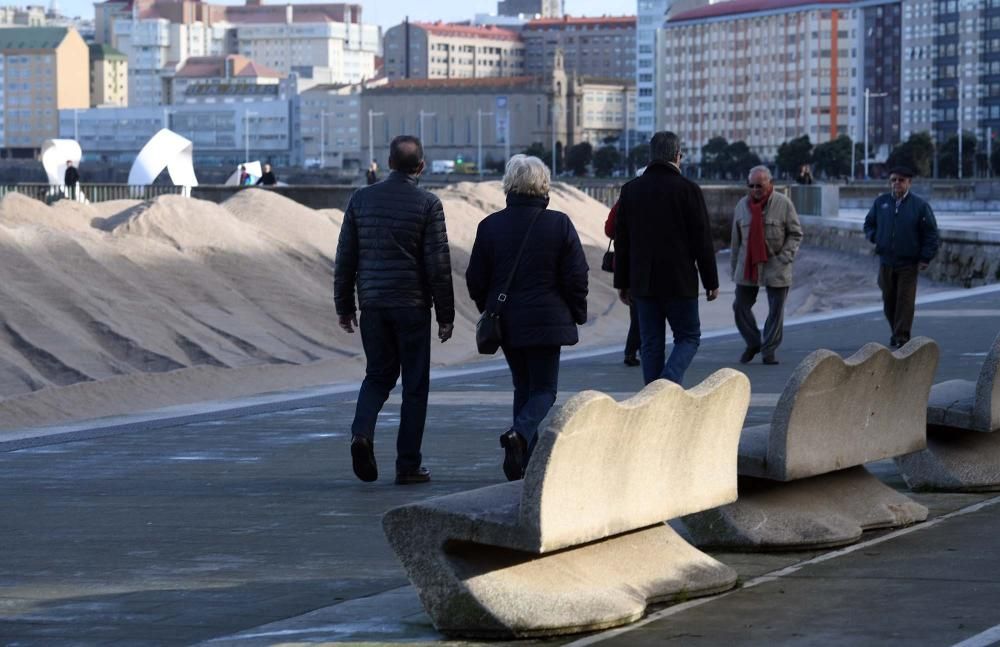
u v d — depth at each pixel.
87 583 16.41
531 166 21.80
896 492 19.42
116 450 27.11
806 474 17.62
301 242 92.19
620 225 27.39
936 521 19.03
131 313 69.81
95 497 22.19
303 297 79.94
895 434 19.69
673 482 15.18
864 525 18.33
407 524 13.62
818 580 15.62
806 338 46.22
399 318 22.33
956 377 34.62
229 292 77.50
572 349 45.75
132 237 80.94
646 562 14.98
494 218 21.80
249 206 96.50
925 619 13.61
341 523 19.67
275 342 71.62
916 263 42.06
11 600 15.68
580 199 127.94
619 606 13.91
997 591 14.71
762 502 17.69
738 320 39.62
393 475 23.81
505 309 21.53
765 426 19.20
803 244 126.69
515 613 13.40
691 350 27.16
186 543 18.55
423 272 22.45
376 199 22.39
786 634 13.29
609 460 13.88
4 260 70.62
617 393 33.62
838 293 94.88
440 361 67.56
